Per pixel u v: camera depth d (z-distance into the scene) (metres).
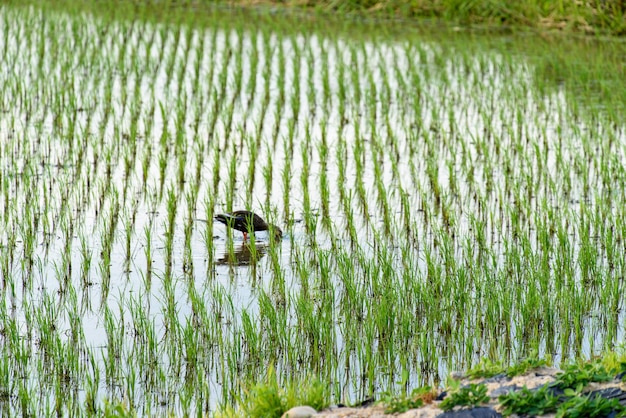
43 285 22.69
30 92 37.19
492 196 29.25
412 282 21.38
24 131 31.66
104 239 25.20
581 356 18.72
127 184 28.53
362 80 44.09
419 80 41.47
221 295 21.09
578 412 14.40
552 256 24.48
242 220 24.97
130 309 20.61
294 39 49.91
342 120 36.78
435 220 27.12
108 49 47.94
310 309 19.78
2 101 36.62
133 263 24.16
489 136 34.31
